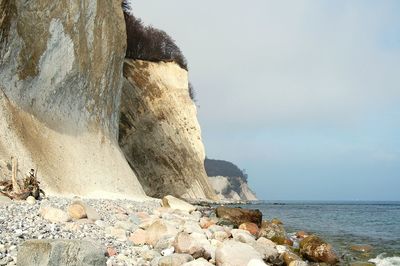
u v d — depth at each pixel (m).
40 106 24.23
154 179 50.19
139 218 14.74
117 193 26.19
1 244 7.62
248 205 64.38
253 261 8.64
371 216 39.59
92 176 25.33
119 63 35.34
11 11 22.12
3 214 10.62
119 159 30.25
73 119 27.11
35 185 15.80
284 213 42.19
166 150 52.78
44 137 23.17
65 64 26.39
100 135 29.48
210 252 9.84
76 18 27.94
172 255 8.59
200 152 58.69
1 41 21.69
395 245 15.97
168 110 56.03
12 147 19.92
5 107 20.97
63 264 6.27
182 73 62.03
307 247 12.28
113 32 33.69
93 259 6.52
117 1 36.53
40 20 24.66
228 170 152.88
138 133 50.81
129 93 52.19
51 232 9.39
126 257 8.53
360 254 13.53
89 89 29.56
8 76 22.34
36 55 24.20
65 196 19.92
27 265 6.27
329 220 31.58
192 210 23.61
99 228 11.32
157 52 62.78
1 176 17.53
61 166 23.06
